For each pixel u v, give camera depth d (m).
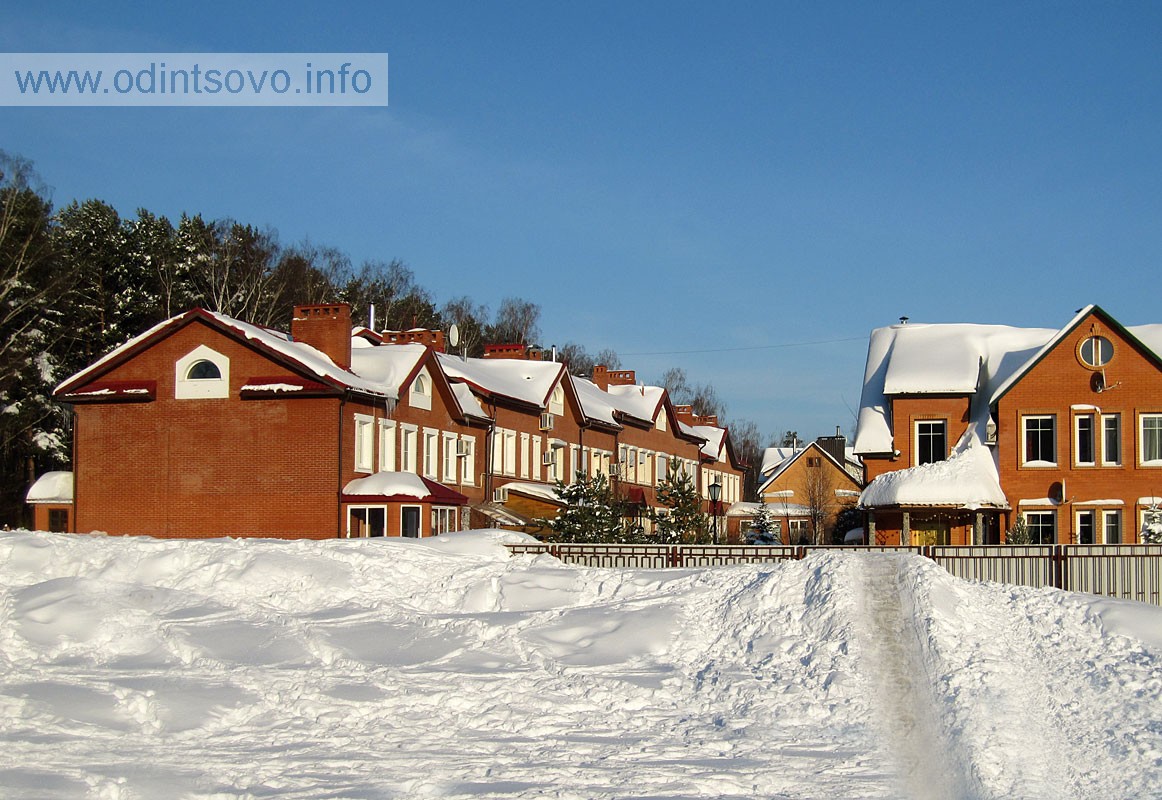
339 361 42.00
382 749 14.45
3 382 55.12
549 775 13.16
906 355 43.75
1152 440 38.16
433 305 95.06
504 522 46.78
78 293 59.91
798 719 15.87
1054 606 19.75
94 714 16.06
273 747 14.55
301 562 23.97
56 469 57.16
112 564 24.41
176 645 19.86
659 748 14.52
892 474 39.75
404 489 38.53
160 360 40.69
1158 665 17.03
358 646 19.75
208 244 68.44
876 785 12.77
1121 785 12.73
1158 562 25.72
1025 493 38.94
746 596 20.80
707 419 94.44
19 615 21.25
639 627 20.09
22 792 12.45
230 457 39.75
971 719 15.12
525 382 56.56
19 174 55.94
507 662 18.81
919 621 18.86
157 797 12.33
